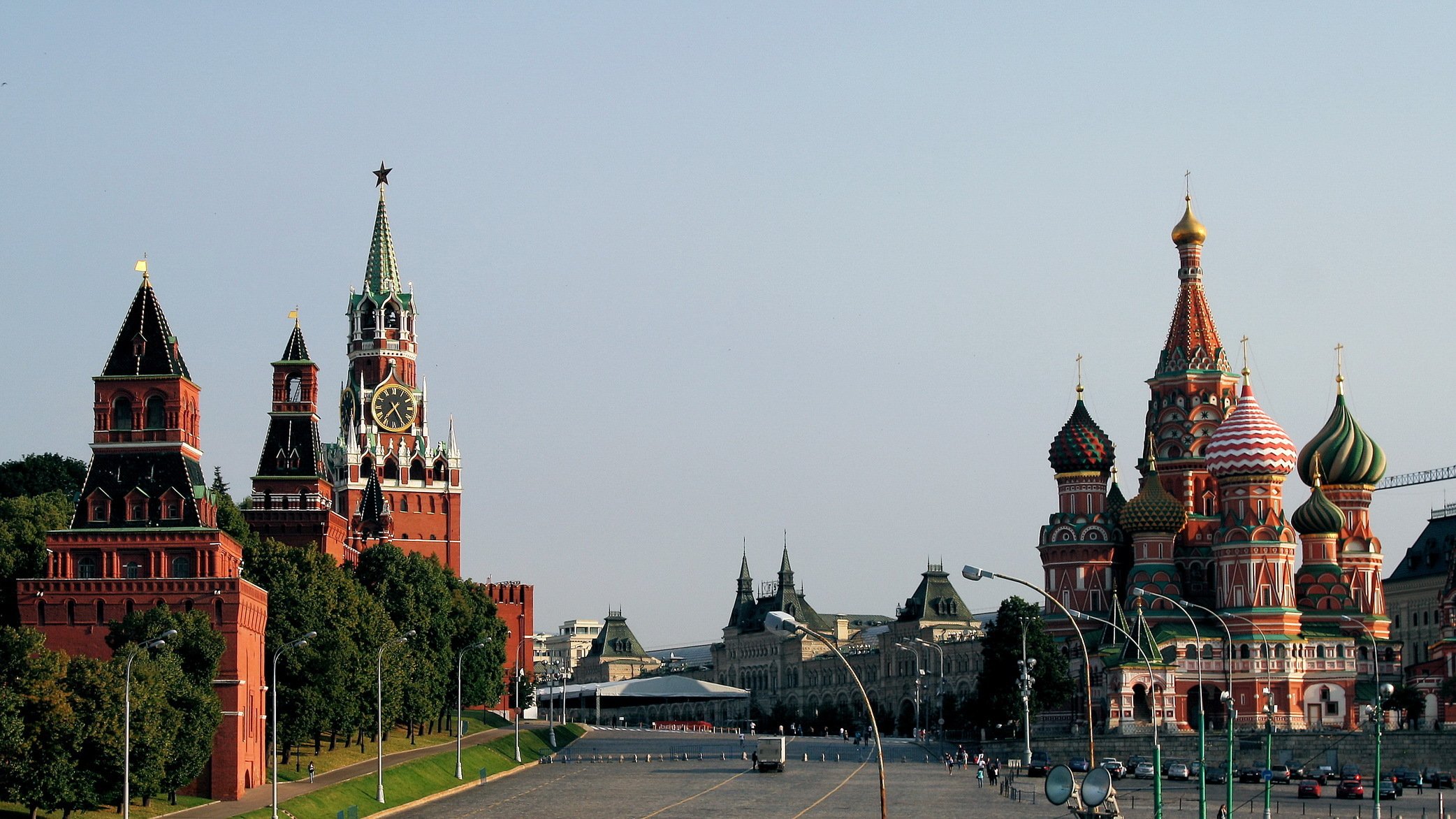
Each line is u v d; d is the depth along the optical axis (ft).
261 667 560.61
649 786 626.23
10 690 427.74
